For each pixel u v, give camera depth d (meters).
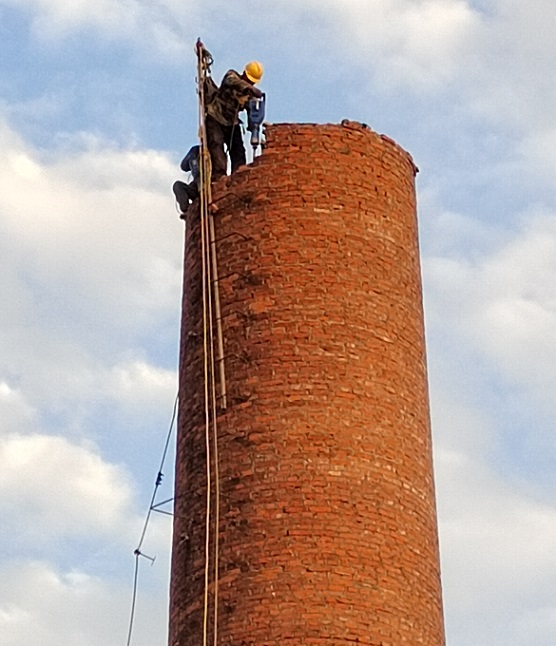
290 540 28.28
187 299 32.00
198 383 30.67
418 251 32.53
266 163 31.59
